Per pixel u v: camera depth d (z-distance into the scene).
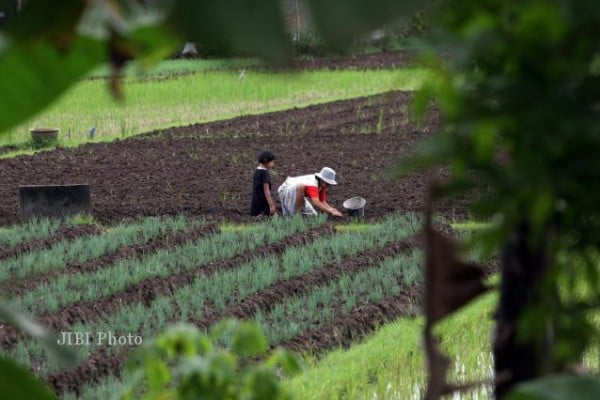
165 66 104.94
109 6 3.38
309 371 22.39
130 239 37.53
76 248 35.75
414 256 34.34
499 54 4.16
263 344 8.30
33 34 3.38
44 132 65.44
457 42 4.05
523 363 5.24
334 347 25.89
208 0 3.00
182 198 48.09
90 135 68.00
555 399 4.09
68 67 4.27
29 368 22.47
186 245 36.41
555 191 4.05
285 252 36.47
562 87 4.09
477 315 26.39
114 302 29.47
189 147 63.59
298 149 61.97
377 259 35.25
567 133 3.87
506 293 5.22
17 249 36.09
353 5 2.99
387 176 4.32
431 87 4.20
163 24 3.11
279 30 2.98
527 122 3.96
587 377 4.20
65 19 3.38
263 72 3.01
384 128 69.81
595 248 4.57
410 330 25.95
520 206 4.30
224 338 25.00
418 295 30.30
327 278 32.59
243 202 47.06
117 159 59.47
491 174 4.27
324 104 85.00
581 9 3.87
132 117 78.75
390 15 3.01
